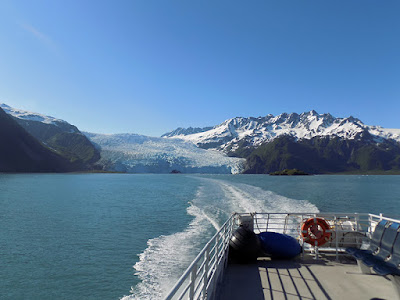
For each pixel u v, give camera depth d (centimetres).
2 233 1895
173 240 1578
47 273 1179
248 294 548
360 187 8062
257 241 736
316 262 741
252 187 6294
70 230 1970
